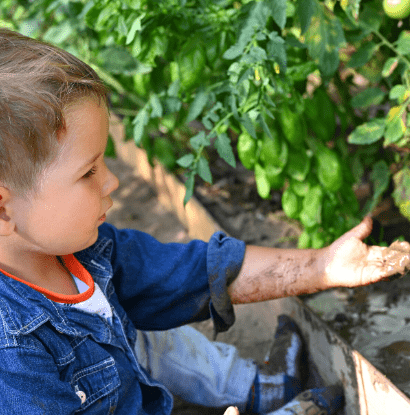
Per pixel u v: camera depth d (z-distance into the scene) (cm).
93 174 72
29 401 69
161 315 100
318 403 108
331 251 90
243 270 95
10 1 178
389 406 96
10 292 73
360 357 103
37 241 71
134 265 96
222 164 200
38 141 63
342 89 144
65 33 148
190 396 117
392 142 117
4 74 63
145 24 115
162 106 131
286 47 118
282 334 126
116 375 84
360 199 163
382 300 124
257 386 116
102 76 152
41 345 74
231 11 119
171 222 197
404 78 116
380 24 118
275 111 120
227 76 121
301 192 129
